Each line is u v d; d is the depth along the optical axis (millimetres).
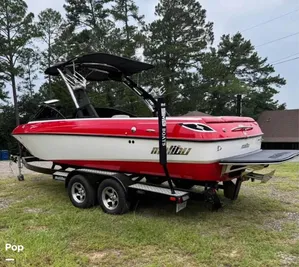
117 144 4633
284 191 6195
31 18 28828
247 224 4215
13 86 28719
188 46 26844
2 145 29234
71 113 5605
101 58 5289
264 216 4574
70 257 3174
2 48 27344
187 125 3961
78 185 5074
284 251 3348
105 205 4703
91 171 4887
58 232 3859
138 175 4738
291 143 27969
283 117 30500
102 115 6273
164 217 4500
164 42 26797
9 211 4832
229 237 3748
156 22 26984
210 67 27250
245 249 3389
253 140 4785
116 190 4543
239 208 4973
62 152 5438
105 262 3102
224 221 4328
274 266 3002
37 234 3781
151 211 4797
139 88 6293
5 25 27609
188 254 3285
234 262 3084
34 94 32812
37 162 6934
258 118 32094
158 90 25938
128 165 4633
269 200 5453
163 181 4785
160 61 26719
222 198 5590
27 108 31703
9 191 6277
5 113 30422
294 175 8203
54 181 7332
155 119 4301
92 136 4887
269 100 34438
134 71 6180
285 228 4055
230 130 4203
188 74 27703
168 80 26609
